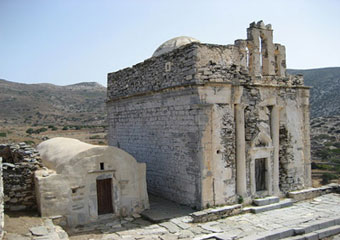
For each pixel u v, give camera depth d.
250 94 16.61
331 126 86.62
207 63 15.07
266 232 12.44
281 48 18.36
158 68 17.81
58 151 15.72
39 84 164.38
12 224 11.60
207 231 12.52
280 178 18.03
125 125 21.64
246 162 16.34
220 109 15.27
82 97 144.38
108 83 24.28
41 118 102.88
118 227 13.03
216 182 15.01
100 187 14.16
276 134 17.59
